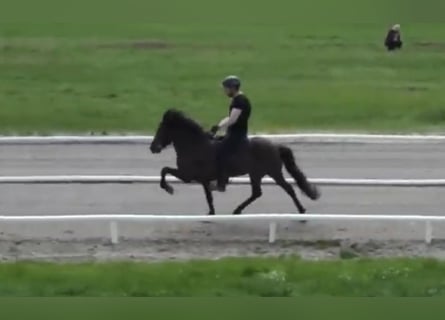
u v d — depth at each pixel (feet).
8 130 78.02
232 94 52.80
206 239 53.52
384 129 79.46
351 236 54.24
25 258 50.57
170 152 71.31
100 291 45.47
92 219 52.37
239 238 53.78
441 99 89.10
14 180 62.49
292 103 87.35
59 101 86.69
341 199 60.90
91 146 72.74
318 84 94.58
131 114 82.94
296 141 74.33
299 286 46.01
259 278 46.29
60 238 53.67
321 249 52.19
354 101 88.12
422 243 53.47
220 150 53.21
